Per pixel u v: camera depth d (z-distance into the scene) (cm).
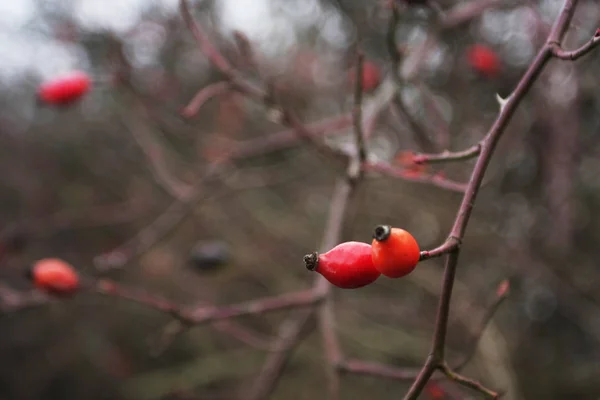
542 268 378
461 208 96
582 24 278
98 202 554
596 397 395
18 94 548
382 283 411
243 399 383
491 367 300
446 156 118
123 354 511
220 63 204
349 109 292
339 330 378
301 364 417
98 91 449
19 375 511
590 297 371
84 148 533
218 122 446
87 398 509
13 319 506
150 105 328
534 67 102
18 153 545
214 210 439
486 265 415
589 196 415
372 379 398
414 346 378
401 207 413
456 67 331
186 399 428
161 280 495
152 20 392
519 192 403
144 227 519
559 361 420
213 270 308
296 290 424
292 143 303
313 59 433
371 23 340
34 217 534
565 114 336
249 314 203
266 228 444
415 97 258
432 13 247
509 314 423
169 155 424
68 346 504
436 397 179
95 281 197
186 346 496
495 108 324
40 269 193
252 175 429
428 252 89
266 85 206
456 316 362
